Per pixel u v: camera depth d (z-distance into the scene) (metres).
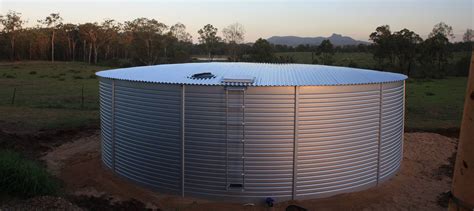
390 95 12.45
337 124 11.23
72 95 33.72
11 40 92.06
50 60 98.75
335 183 11.51
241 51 76.62
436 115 26.00
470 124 3.08
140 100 11.78
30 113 23.58
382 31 67.00
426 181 13.12
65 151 16.03
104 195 11.45
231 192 11.12
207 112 10.89
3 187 9.33
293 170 11.02
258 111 10.71
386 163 12.75
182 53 75.06
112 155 13.12
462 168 3.18
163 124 11.42
